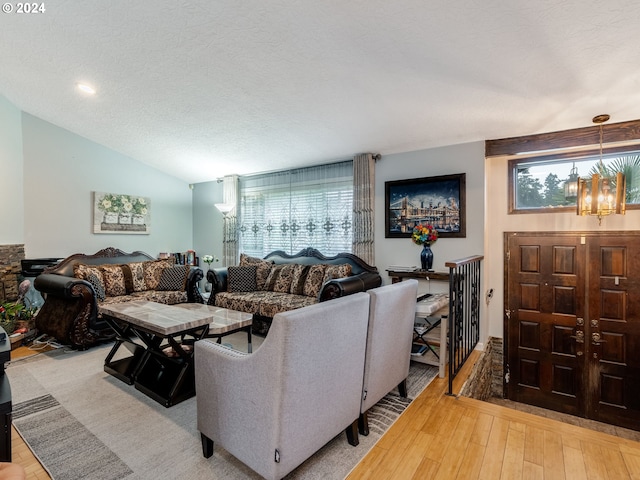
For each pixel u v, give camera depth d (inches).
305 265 179.0
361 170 168.6
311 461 70.3
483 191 141.6
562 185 141.5
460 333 113.7
